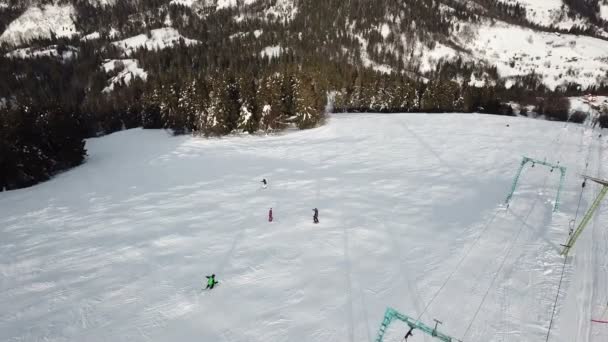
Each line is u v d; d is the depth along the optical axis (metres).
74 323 16.67
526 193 28.70
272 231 24.77
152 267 21.06
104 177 43.16
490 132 50.59
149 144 61.25
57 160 49.91
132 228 26.69
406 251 21.05
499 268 18.52
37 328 16.47
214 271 20.27
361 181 34.44
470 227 23.34
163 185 37.56
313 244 22.61
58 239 25.67
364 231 23.94
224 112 59.16
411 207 27.59
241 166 43.00
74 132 52.91
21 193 38.94
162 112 73.44
